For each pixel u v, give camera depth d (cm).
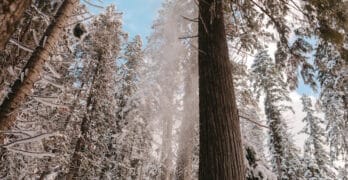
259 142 1978
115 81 1886
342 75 1155
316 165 2483
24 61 604
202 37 448
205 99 391
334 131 1545
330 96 1503
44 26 678
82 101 1517
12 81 548
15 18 175
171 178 1050
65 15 514
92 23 1586
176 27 934
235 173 339
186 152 930
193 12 781
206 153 355
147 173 1206
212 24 451
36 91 657
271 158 2209
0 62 520
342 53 554
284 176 2094
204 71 413
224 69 412
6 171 609
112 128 1680
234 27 631
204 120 379
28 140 400
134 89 1811
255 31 627
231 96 394
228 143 355
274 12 585
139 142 1234
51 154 430
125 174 1528
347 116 1352
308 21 554
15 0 173
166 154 1059
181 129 971
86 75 1666
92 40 1669
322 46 646
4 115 416
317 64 700
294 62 636
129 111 1170
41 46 473
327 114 1559
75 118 1406
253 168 782
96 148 1662
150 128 1147
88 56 1669
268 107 2205
